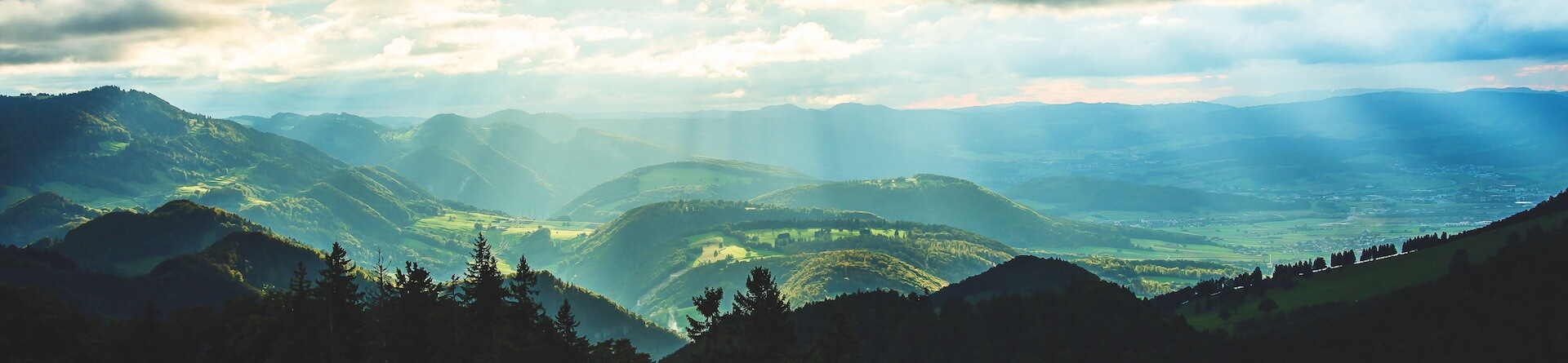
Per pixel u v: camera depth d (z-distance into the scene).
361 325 136.62
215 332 150.38
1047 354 195.88
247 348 131.38
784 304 140.12
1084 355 194.88
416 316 132.50
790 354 139.75
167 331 147.25
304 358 127.69
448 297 140.12
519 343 132.75
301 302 129.50
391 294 150.62
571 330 150.88
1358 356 191.25
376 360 131.00
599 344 153.12
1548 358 173.88
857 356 145.75
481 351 134.38
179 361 145.12
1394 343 190.50
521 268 151.38
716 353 142.62
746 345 136.38
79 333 147.62
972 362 194.12
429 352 132.75
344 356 131.75
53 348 138.50
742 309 141.12
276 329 130.75
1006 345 198.00
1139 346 196.75
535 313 149.62
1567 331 175.38
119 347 144.62
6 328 133.12
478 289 144.00
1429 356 183.62
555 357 139.00
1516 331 181.88
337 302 132.38
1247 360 199.00
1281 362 195.75
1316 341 199.88
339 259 133.38
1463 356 180.12
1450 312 193.12
